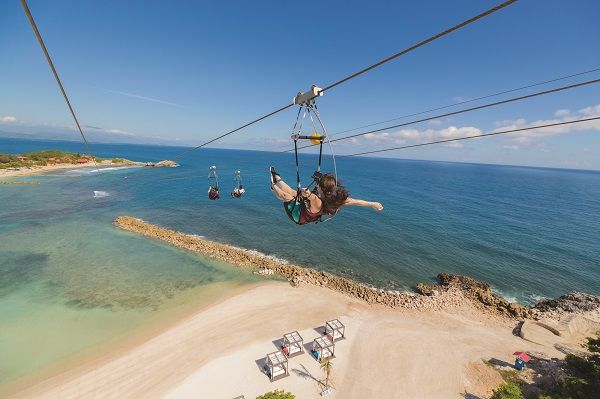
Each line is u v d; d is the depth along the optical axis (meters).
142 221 60.16
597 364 23.00
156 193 88.31
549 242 60.94
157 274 38.69
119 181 106.69
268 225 61.62
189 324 29.05
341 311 32.25
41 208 65.25
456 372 25.06
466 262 48.53
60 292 33.62
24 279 35.88
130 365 23.92
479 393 23.17
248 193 93.12
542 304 37.00
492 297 36.41
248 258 43.75
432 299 35.84
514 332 30.84
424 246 54.25
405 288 39.62
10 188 83.19
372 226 64.75
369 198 98.31
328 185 4.96
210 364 24.09
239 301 33.16
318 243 53.03
